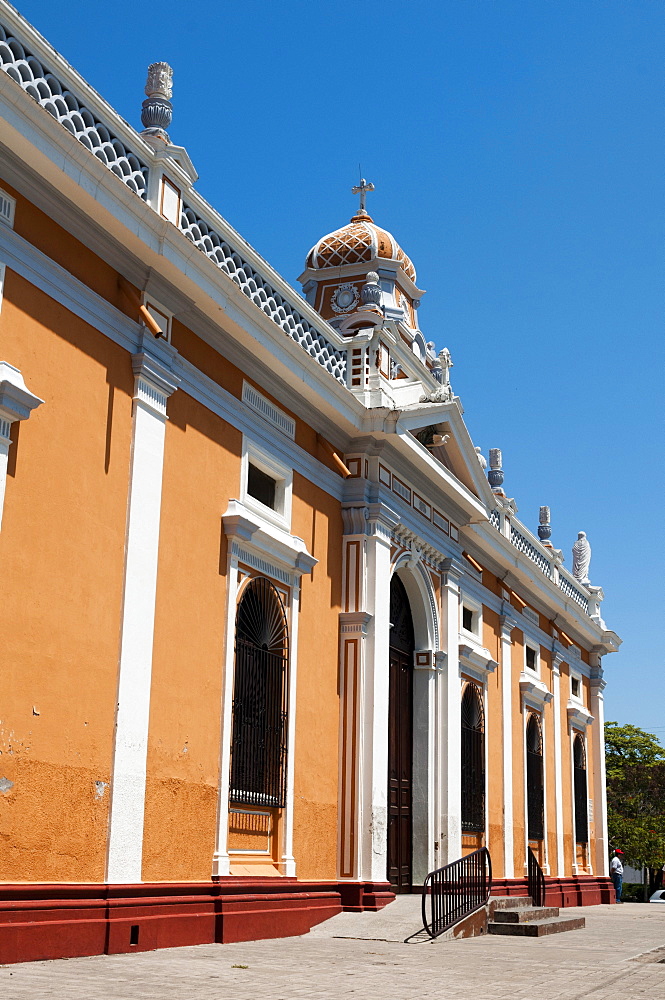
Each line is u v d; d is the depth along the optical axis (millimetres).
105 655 9812
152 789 10320
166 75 11602
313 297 20828
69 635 9352
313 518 14258
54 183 9430
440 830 16875
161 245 10609
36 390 9227
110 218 9961
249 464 12852
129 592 10133
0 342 8867
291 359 13203
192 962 9141
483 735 19734
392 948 11562
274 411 13406
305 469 14102
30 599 8930
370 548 15016
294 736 13195
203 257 11117
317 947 11227
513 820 21156
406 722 16969
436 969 9766
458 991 8289
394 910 13758
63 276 9656
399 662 16922
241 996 7289
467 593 19578
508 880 20266
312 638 13977
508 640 21750
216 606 11750
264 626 12930
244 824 12117
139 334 10680
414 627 17547
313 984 8242
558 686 25719
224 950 10312
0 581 8625
